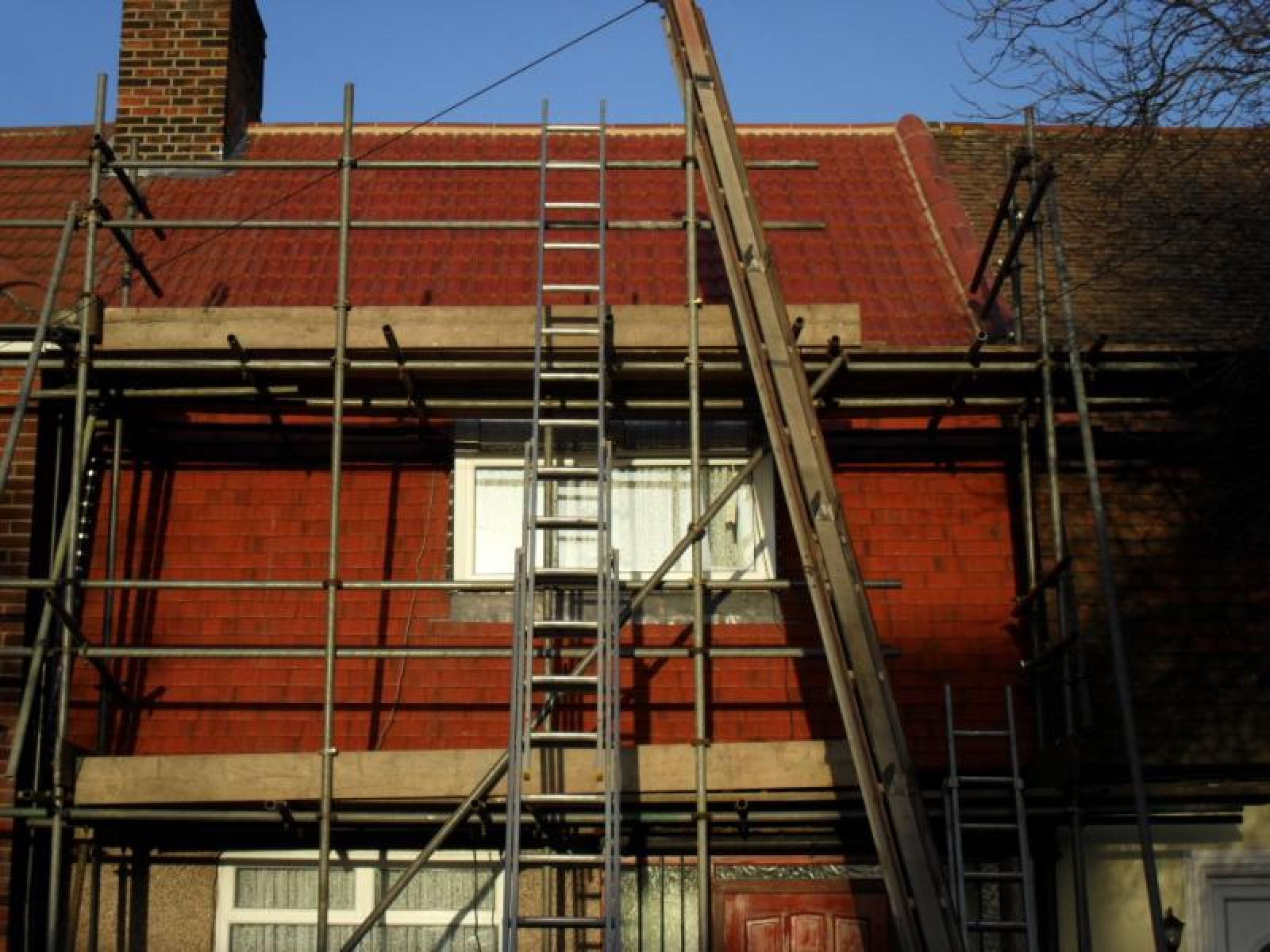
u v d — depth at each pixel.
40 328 9.83
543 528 9.57
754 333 9.66
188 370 10.42
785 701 10.80
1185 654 10.69
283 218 13.42
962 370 10.49
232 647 9.92
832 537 9.12
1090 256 13.05
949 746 9.88
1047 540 11.04
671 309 10.35
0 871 9.96
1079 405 9.79
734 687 10.81
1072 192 13.71
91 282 10.27
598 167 10.59
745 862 10.52
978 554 11.21
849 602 8.98
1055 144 14.52
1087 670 10.59
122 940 10.30
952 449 11.45
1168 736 10.40
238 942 10.38
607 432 11.35
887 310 12.24
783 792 9.73
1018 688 10.85
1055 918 10.36
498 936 10.40
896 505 11.32
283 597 11.05
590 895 10.38
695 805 10.04
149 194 13.93
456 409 10.95
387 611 11.01
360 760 9.41
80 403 9.98
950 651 10.95
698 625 9.60
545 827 9.81
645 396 10.95
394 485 11.30
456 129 15.05
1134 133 10.61
